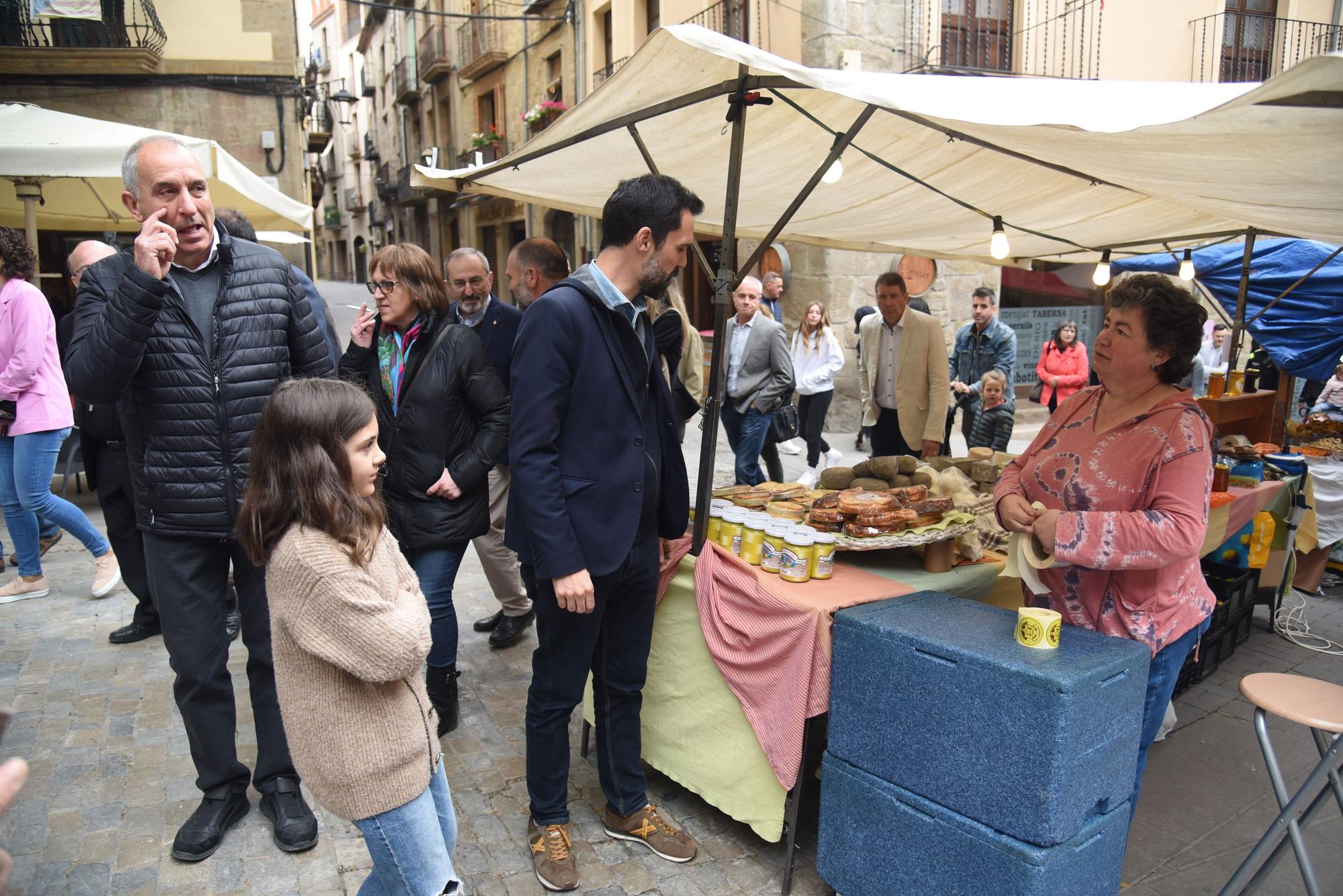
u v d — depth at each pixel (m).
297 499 1.57
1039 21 10.26
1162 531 1.99
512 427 2.21
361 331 3.02
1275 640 4.48
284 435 1.58
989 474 3.43
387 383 3.03
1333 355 4.96
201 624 2.45
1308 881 2.10
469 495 3.04
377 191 32.75
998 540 2.98
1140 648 1.98
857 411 9.90
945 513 2.74
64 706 3.32
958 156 3.01
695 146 3.16
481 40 19.12
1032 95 2.11
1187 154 1.90
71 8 9.54
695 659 2.68
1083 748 1.83
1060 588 2.27
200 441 2.34
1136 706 1.98
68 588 4.61
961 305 10.39
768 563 2.55
